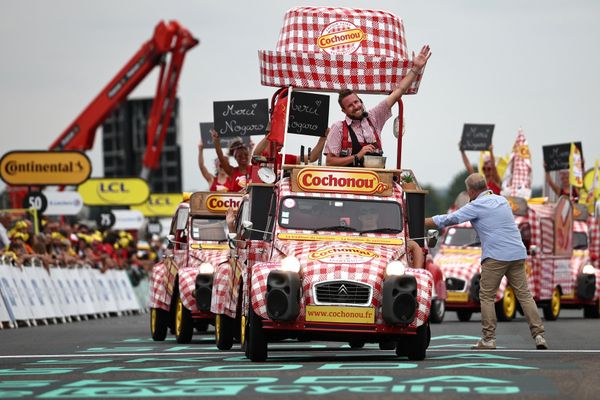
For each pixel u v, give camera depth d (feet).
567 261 190.70
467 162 198.29
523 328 144.15
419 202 96.43
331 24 106.73
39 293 167.84
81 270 193.36
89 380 72.43
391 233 94.53
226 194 132.46
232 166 136.15
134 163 371.76
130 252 251.19
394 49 107.24
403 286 86.07
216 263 125.49
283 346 113.29
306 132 103.40
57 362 88.94
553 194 218.18
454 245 185.06
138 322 177.78
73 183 219.61
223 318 105.40
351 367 79.25
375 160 96.68
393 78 101.30
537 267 178.91
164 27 350.84
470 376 71.56
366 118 99.04
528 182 193.36
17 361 90.79
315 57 101.19
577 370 74.38
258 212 96.22
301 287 86.79
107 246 227.61
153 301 127.24
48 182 219.82
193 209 132.36
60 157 219.82
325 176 95.76
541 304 181.78
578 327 147.84
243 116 136.98
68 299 181.98
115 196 307.58
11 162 219.61
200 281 118.32
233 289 101.45
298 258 89.20
